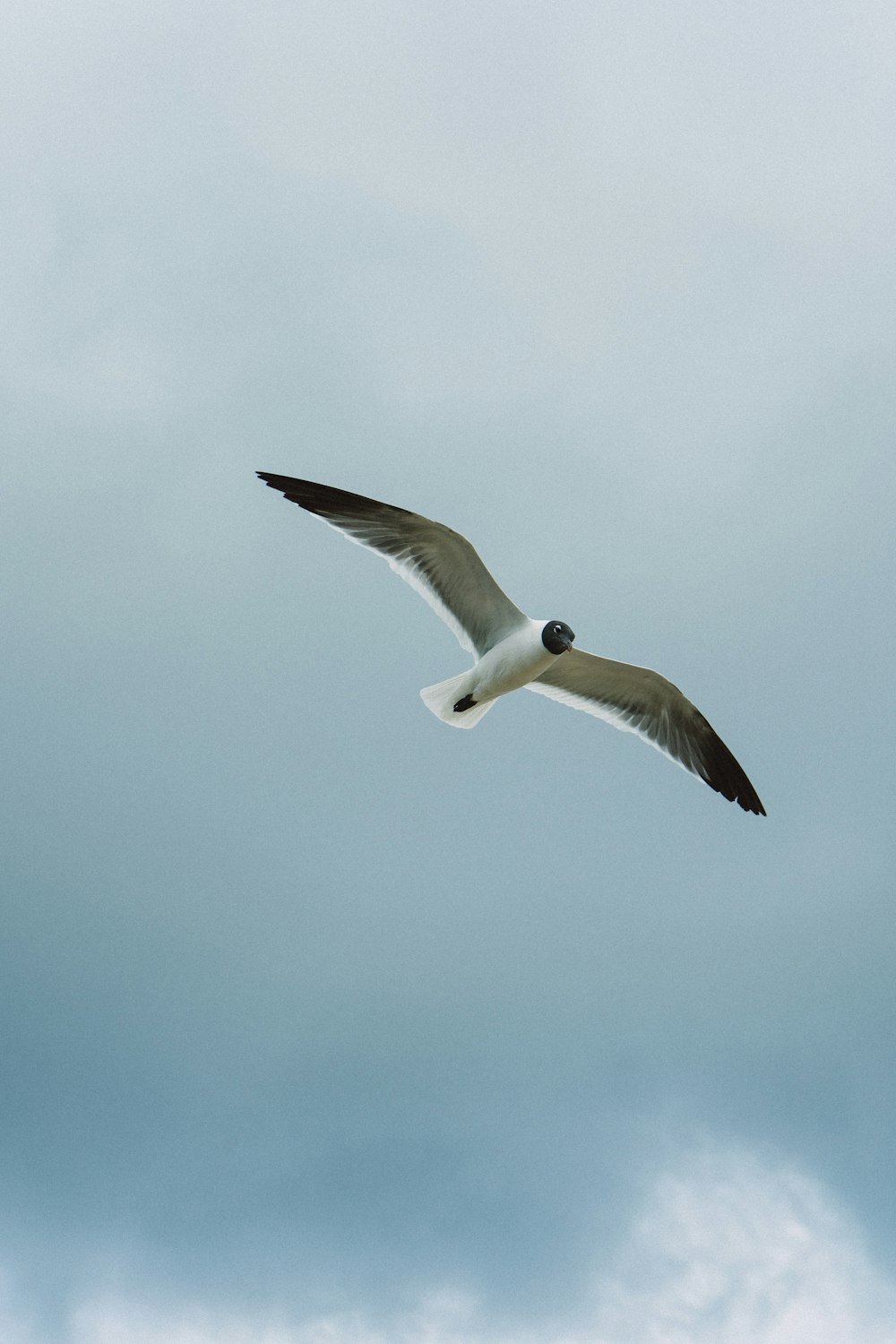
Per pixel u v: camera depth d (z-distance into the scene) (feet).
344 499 48.21
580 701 54.08
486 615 50.06
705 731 54.49
